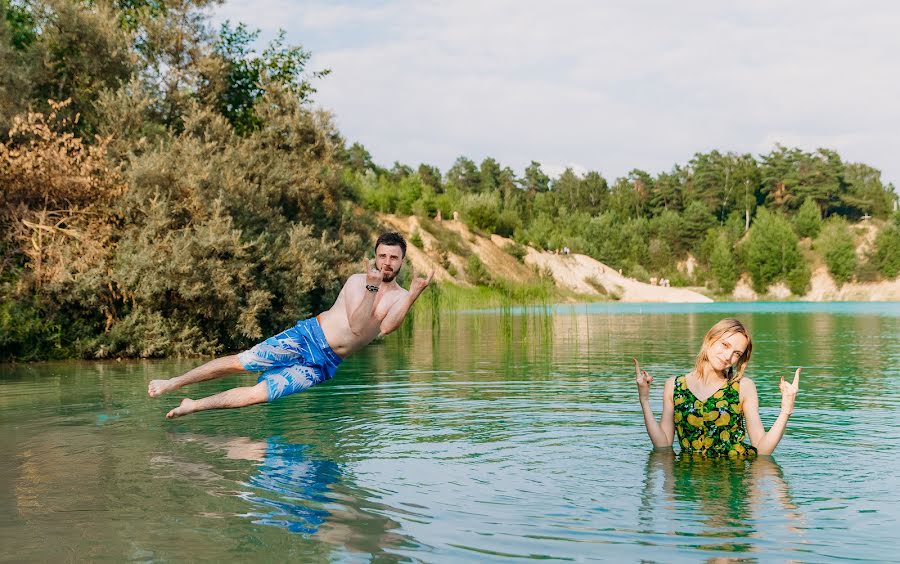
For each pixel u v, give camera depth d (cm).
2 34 1648
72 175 1439
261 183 1911
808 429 605
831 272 9125
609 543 328
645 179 13050
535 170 13375
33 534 343
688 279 9950
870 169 12431
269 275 1666
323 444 553
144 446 547
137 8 2261
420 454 516
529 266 6900
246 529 350
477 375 1010
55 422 651
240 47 2355
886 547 321
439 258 5716
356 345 617
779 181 11831
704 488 423
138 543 330
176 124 1952
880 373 1008
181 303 1514
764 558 309
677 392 536
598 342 1642
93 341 1388
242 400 623
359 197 2311
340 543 330
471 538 337
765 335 1897
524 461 495
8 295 1362
